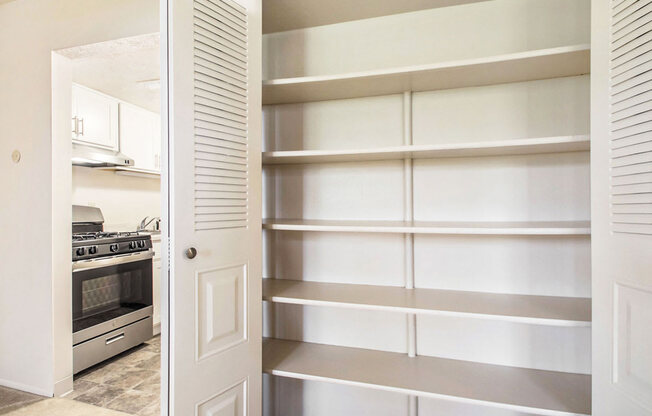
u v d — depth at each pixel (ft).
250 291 4.69
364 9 5.62
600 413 3.73
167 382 3.82
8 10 7.64
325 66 6.15
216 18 4.25
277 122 6.44
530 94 5.24
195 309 4.00
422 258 5.73
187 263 3.92
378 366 5.31
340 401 6.12
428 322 5.66
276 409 6.43
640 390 3.32
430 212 5.68
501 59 4.37
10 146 7.64
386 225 4.98
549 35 5.15
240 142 4.57
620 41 3.51
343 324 6.07
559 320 4.08
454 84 5.34
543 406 4.22
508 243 5.34
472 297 5.13
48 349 7.36
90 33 6.88
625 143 3.46
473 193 5.49
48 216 7.30
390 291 5.52
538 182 5.21
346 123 6.09
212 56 4.20
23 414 6.80
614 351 3.59
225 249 4.35
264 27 6.20
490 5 5.39
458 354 5.54
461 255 5.55
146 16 6.46
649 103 3.24
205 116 4.12
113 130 10.71
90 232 10.66
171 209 3.81
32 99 7.40
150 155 12.17
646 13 3.26
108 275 9.03
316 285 5.93
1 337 7.84
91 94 9.99
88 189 11.19
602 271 3.71
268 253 6.48
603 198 3.69
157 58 8.11
